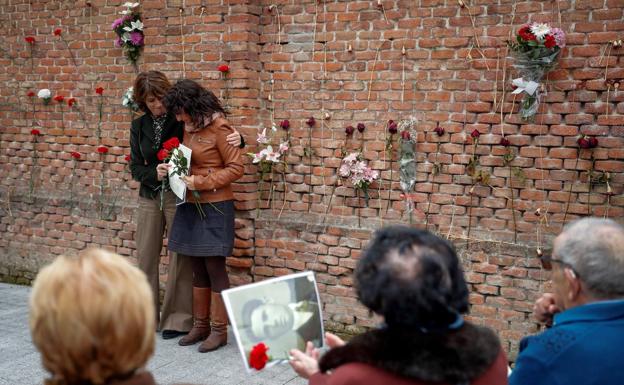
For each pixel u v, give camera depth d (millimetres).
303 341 2064
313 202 4832
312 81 4766
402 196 4508
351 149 4664
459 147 4320
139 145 4660
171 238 4430
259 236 4984
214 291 4465
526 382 1820
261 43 4938
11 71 6059
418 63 4402
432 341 1589
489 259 4262
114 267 1440
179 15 5070
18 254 6207
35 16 5859
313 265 4805
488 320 4301
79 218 5828
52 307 1354
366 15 4547
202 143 4270
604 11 3865
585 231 1901
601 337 1763
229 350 4477
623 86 3852
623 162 3900
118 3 5422
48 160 5977
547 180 4094
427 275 1601
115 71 5508
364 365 1607
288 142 4859
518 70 4062
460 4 4230
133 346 1398
